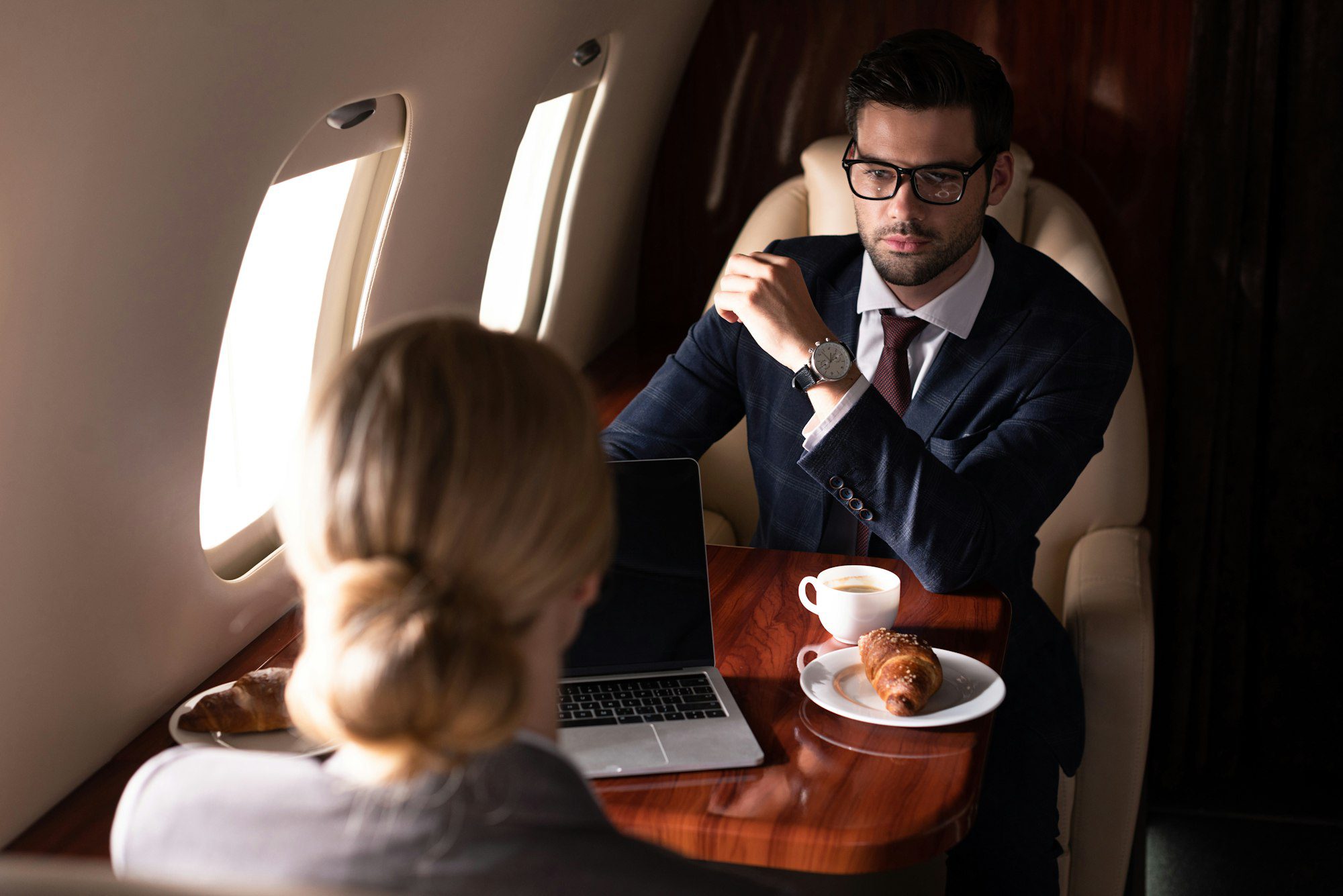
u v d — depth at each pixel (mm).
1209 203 2322
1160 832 2316
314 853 497
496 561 501
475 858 486
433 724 475
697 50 2553
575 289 2301
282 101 1078
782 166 2592
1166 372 2469
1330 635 2480
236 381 1553
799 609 1306
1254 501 2475
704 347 1628
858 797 924
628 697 1087
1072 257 2053
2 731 948
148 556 1116
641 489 1193
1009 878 1487
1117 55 2361
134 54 849
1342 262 2299
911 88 1336
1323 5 2199
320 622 490
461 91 1456
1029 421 1427
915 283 1434
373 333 539
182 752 585
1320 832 2312
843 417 1264
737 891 508
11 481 909
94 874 391
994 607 1302
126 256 953
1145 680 1662
